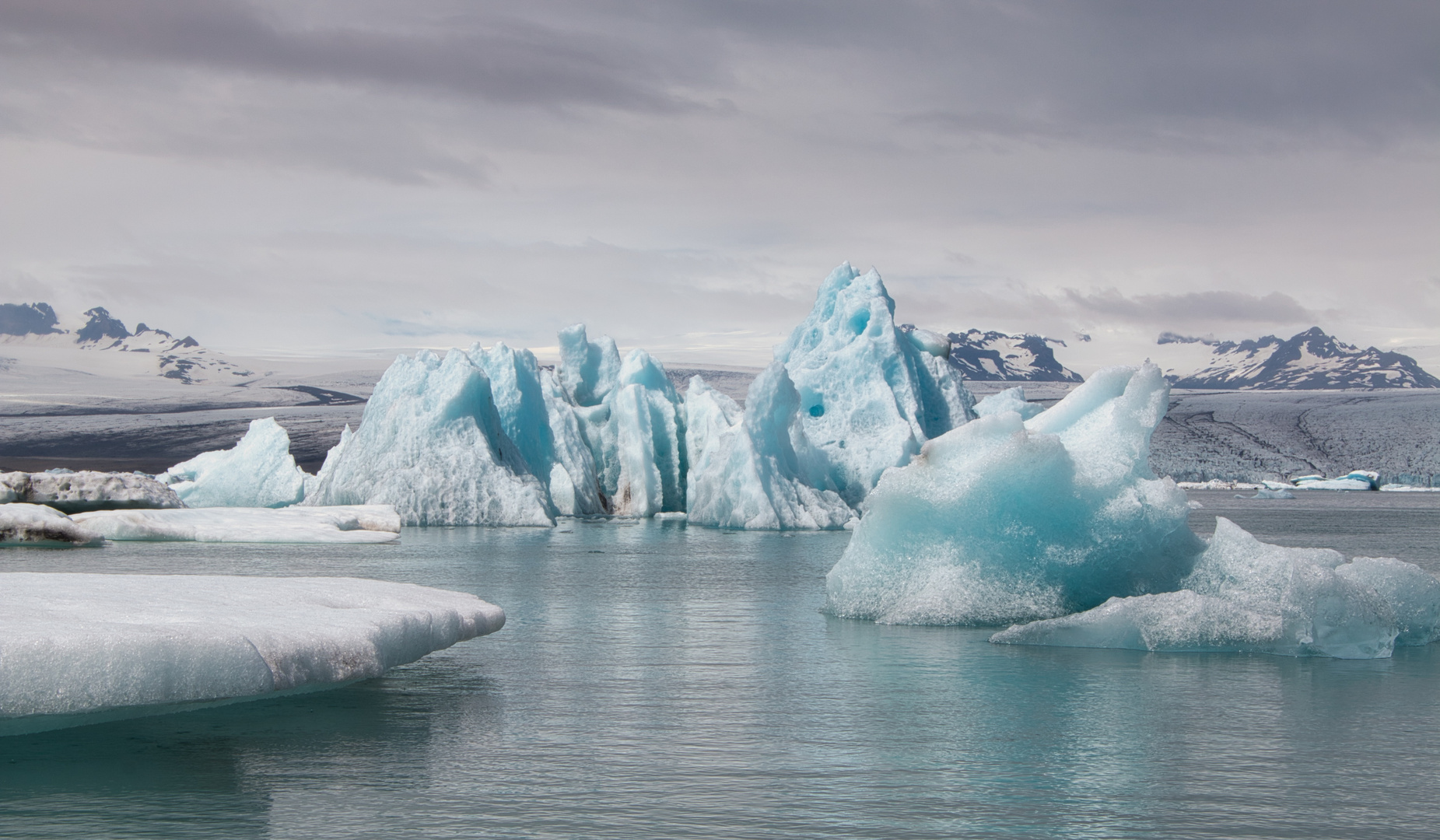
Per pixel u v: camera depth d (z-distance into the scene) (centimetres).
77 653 616
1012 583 1181
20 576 966
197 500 4088
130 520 2470
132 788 575
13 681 596
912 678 891
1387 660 978
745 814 539
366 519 2995
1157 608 1030
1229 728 722
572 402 4650
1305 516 4669
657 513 4125
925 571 1224
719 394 4544
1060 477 1162
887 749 666
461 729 712
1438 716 759
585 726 721
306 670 690
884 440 4162
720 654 1009
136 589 888
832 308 4788
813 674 908
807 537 2933
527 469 3762
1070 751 664
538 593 1570
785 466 3619
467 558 2181
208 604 817
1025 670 926
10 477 2884
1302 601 1009
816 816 537
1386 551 2595
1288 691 839
